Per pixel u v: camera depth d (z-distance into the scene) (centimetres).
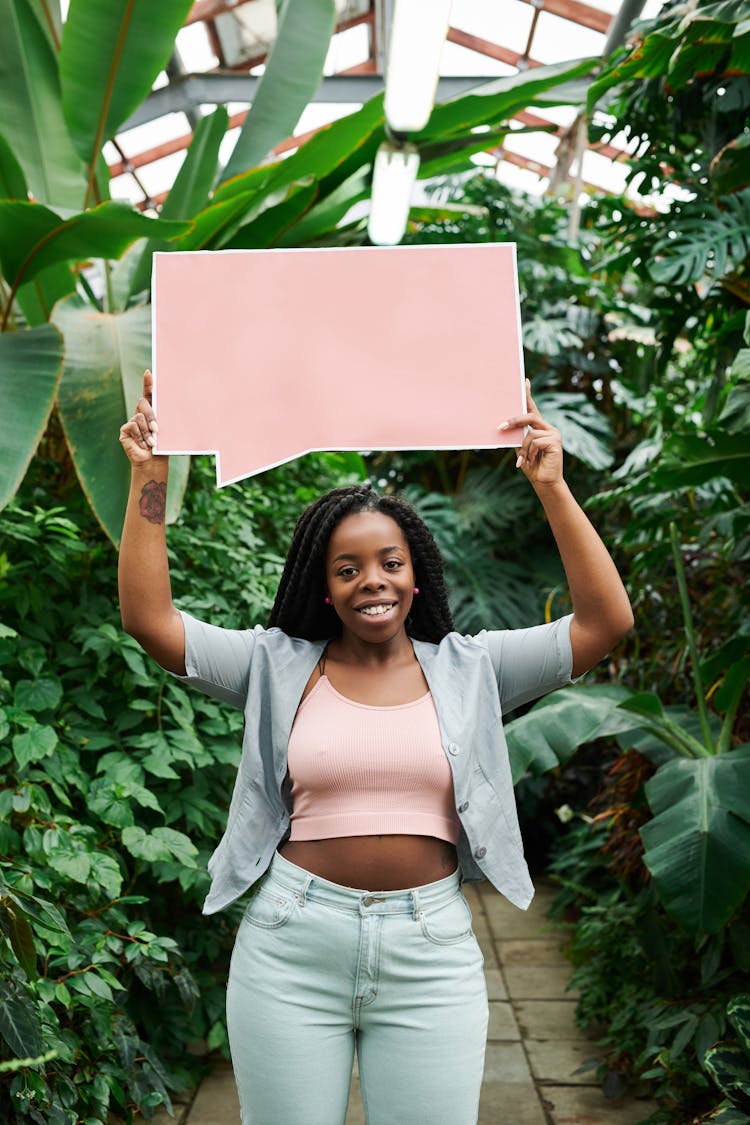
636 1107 270
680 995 269
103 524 254
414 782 146
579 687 278
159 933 273
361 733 148
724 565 343
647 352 537
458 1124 142
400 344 146
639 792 298
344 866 144
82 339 275
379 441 143
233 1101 264
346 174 336
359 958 141
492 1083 285
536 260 645
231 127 869
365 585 148
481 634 162
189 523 319
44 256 270
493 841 150
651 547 359
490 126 365
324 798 147
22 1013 159
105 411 265
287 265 147
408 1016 142
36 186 351
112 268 371
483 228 652
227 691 159
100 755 274
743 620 307
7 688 238
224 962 308
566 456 586
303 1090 142
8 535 259
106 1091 203
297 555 157
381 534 150
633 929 307
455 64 812
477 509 604
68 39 297
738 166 278
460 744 148
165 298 146
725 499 322
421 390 145
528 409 146
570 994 351
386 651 156
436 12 284
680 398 479
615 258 343
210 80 755
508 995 351
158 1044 263
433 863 147
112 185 936
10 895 163
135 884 268
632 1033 278
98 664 264
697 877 226
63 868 200
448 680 154
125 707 276
